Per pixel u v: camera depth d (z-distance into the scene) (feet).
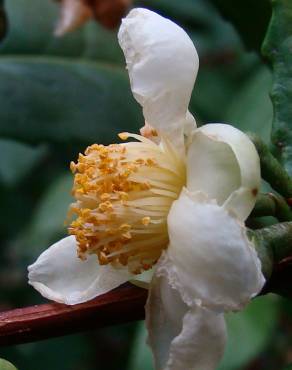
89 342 0.60
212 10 0.57
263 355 0.53
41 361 0.58
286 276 0.28
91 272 0.29
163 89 0.27
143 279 0.28
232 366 0.41
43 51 0.47
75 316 0.28
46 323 0.28
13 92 0.46
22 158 0.57
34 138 0.45
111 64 0.47
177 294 0.27
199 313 0.25
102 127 0.46
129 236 0.28
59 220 0.52
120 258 0.28
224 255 0.25
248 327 0.42
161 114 0.28
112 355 0.61
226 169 0.27
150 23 0.28
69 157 0.49
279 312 0.43
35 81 0.46
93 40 0.48
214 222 0.25
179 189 0.28
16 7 0.47
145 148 0.29
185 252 0.25
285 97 0.32
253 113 0.48
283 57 0.33
